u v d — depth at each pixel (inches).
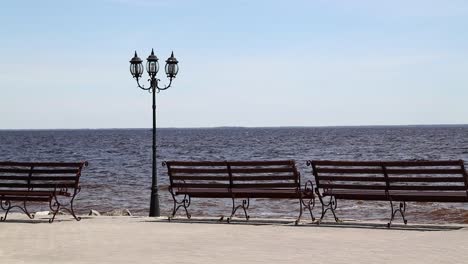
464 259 340.8
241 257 354.0
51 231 460.8
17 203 949.8
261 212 808.9
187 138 6619.1
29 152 3262.8
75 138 6943.9
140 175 1633.9
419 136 5866.1
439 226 473.4
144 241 413.1
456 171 452.4
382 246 385.4
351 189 508.1
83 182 1414.9
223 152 3142.2
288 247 385.4
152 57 574.6
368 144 3924.7
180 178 521.7
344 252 366.3
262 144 4259.4
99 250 379.9
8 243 407.8
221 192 502.3
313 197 488.4
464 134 6481.3
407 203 885.2
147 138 6825.8
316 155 2728.8
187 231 457.1
